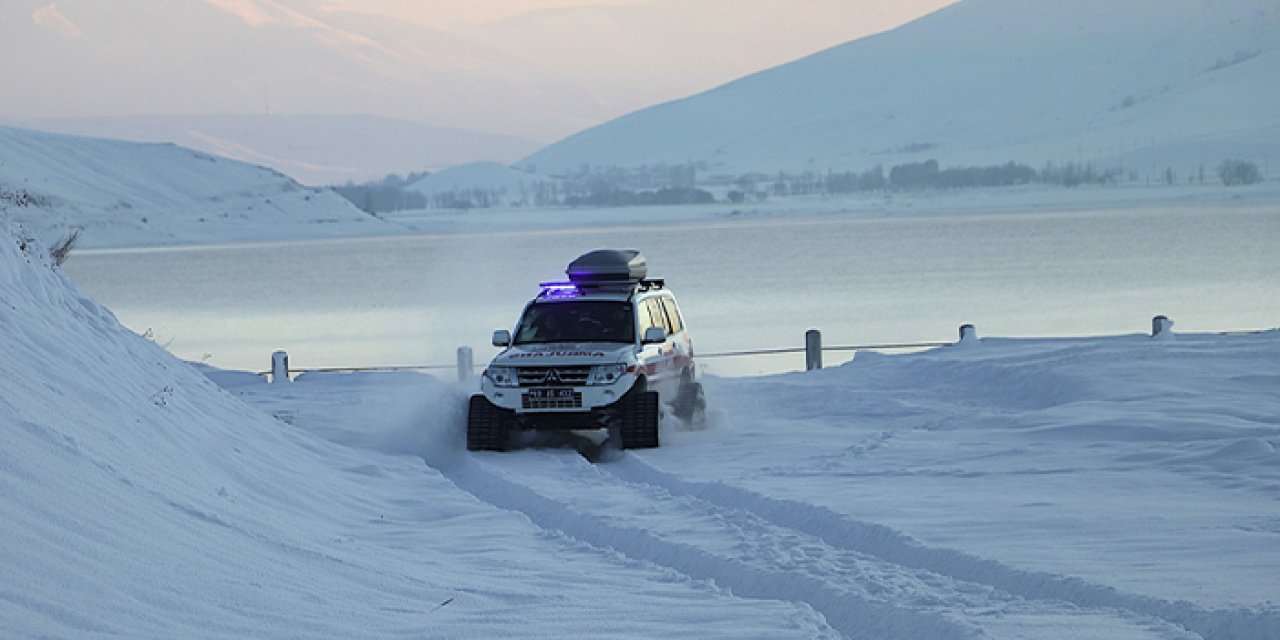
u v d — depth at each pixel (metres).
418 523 23.69
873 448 30.38
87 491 16.91
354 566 18.55
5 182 32.84
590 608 17.00
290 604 15.77
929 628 15.52
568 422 33.31
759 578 18.56
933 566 18.75
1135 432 29.91
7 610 12.91
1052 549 18.98
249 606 15.29
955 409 37.59
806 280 190.62
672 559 20.34
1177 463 25.98
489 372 33.75
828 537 21.23
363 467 28.50
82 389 21.28
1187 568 17.56
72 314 26.17
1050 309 127.62
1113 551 18.73
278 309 168.50
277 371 50.56
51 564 14.27
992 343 53.00
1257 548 18.58
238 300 192.25
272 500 22.69
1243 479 23.98
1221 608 15.33
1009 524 20.89
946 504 22.89
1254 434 28.73
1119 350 43.22
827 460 29.05
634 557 21.05
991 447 29.50
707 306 146.12
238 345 114.00
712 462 30.08
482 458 32.53
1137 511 21.52
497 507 26.02
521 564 20.00
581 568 19.77
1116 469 25.83
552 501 25.30
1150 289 149.62
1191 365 39.97
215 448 23.78
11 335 21.61
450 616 16.38
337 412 40.19
